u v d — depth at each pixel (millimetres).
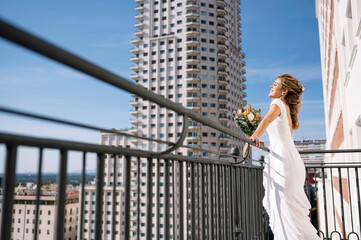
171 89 85625
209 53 86312
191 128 77438
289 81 2855
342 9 7195
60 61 635
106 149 1067
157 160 1425
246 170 3217
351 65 6156
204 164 2029
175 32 87250
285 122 2715
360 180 5930
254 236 3371
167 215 1507
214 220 2213
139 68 89062
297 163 2691
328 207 13719
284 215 2656
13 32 509
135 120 85062
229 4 93438
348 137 7430
